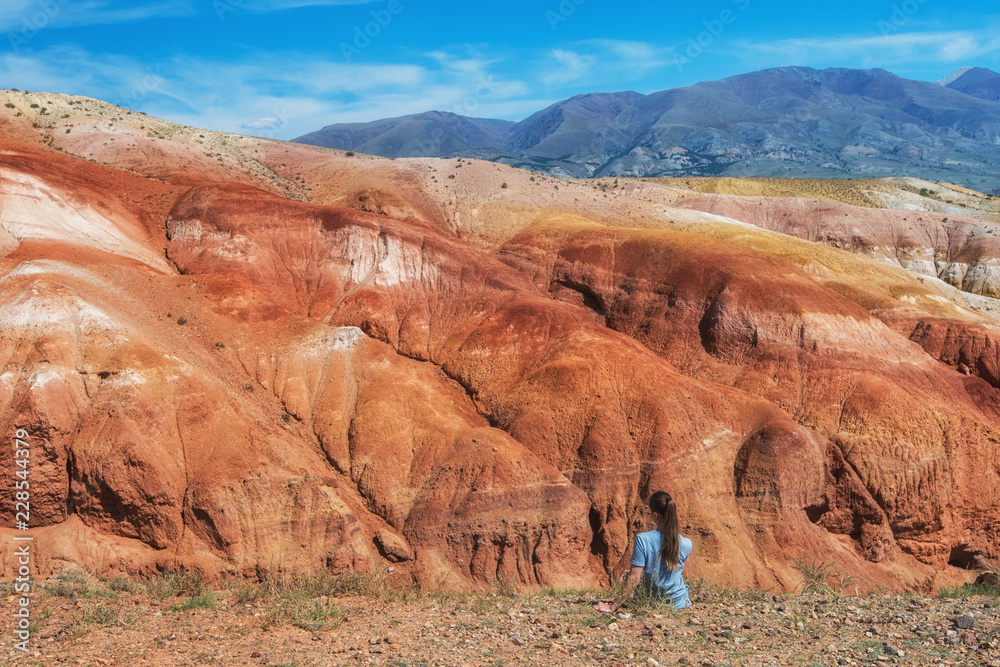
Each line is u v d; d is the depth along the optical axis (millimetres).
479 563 24234
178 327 28938
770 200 96125
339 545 22469
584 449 27938
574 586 24703
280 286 34281
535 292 36688
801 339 34812
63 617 11766
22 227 30078
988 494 31688
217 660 9188
